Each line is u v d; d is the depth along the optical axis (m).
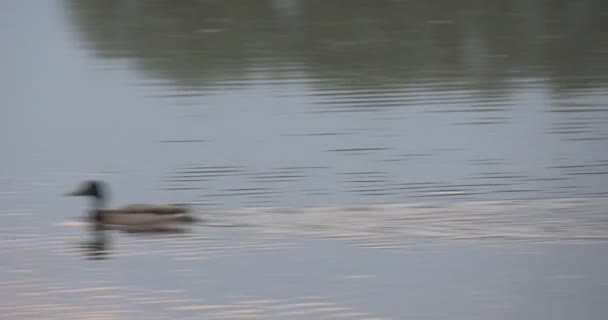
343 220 47.47
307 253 44.41
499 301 40.06
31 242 46.53
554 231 45.53
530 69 78.19
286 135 62.31
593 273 41.78
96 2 109.56
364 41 89.06
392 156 57.56
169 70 80.88
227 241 45.81
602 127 62.00
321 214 48.34
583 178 52.53
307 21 97.44
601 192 50.31
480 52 84.19
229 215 48.62
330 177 54.00
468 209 48.47
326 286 41.41
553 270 42.25
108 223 48.12
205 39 91.44
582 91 71.00
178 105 70.38
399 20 97.12
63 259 44.56
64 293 40.94
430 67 79.81
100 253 45.22
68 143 62.06
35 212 50.19
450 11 100.50
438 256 43.53
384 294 40.91
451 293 40.84
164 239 46.47
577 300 40.09
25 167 57.53
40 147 61.44
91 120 67.19
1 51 89.62
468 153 57.91
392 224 47.22
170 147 60.62
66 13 104.75
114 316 39.06
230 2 106.19
